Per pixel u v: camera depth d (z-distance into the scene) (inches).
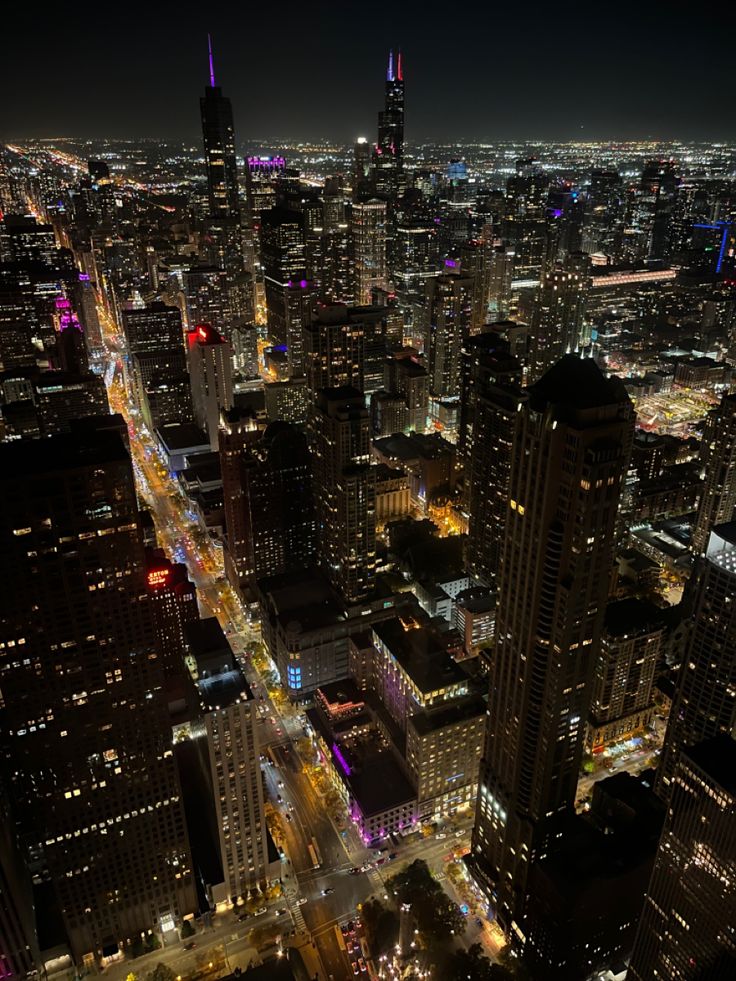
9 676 6939.0
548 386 6953.7
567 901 7529.5
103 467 6486.2
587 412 6565.0
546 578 7253.9
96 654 7199.8
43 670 7042.3
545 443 6889.8
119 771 7859.3
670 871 6481.3
